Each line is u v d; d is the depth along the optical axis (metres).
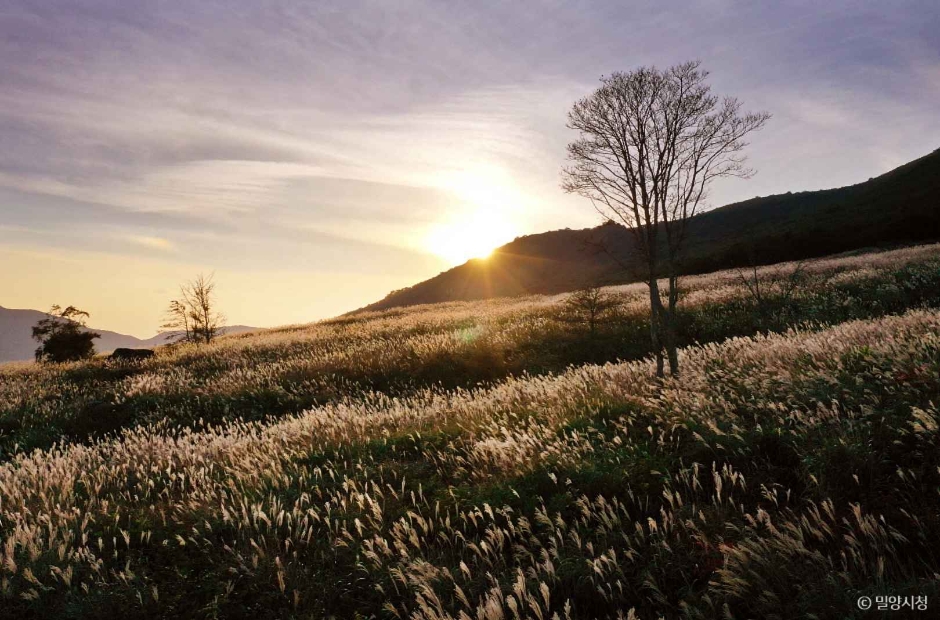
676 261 9.85
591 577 4.08
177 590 4.80
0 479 7.93
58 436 13.73
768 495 4.73
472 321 27.66
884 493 4.71
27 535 5.29
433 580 4.51
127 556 5.34
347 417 10.77
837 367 7.72
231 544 5.55
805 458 5.23
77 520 6.07
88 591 4.67
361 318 45.47
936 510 4.25
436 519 5.76
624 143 9.75
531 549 4.93
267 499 6.51
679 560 4.38
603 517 4.71
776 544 3.88
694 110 9.43
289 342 27.56
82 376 22.61
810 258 44.41
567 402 9.11
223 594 4.65
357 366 18.70
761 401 6.86
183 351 28.70
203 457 8.94
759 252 48.50
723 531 4.61
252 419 14.47
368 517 5.62
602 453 6.48
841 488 4.82
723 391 7.99
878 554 3.86
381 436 9.10
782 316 17.27
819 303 18.75
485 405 10.09
